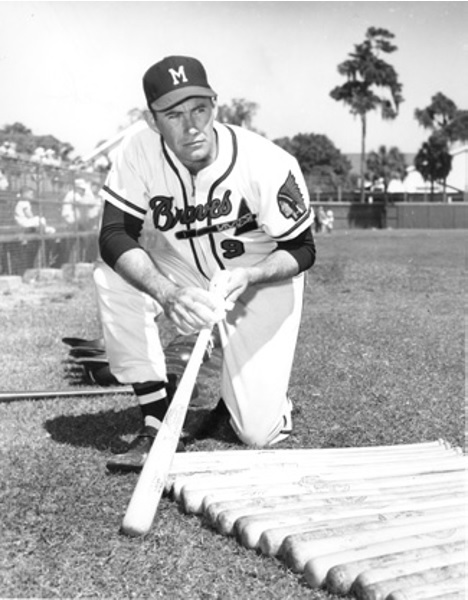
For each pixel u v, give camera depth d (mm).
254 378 3598
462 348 6086
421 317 7883
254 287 3604
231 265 3617
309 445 3730
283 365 3631
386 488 2916
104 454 3475
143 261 3244
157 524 2707
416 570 2207
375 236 35250
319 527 2494
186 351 4922
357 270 14172
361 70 61750
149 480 2645
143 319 3445
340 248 23453
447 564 2246
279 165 3396
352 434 3875
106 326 3438
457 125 66062
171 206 3475
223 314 3045
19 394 4449
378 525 2504
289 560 2367
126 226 3443
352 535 2430
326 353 5781
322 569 2256
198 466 3117
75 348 4980
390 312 8266
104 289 3445
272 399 3623
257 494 2812
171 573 2359
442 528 2486
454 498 2795
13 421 4016
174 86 3098
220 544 2551
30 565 2391
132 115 12250
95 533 2619
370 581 2152
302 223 3451
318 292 10344
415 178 76562
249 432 3666
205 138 3207
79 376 5152
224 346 3627
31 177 12211
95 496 2943
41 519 2721
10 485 3041
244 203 3447
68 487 3031
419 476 3082
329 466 3186
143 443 3289
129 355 3410
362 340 6391
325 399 4492
